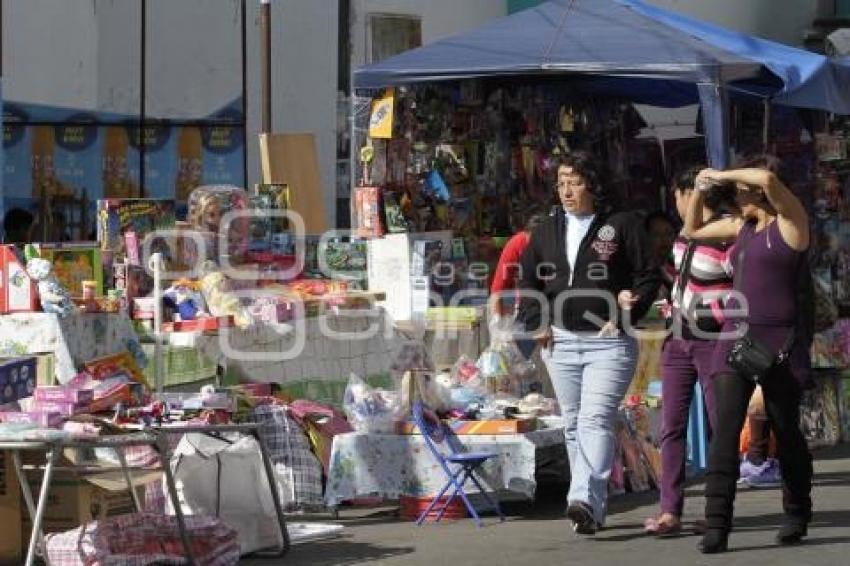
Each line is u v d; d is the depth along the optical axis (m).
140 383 15.54
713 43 19.69
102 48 27.62
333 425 17.66
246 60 29.02
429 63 20.47
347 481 16.70
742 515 16.69
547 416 17.59
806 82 19.36
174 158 28.30
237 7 28.92
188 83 28.48
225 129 28.78
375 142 21.41
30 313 15.80
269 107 24.80
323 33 29.59
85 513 14.32
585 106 24.91
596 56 19.58
